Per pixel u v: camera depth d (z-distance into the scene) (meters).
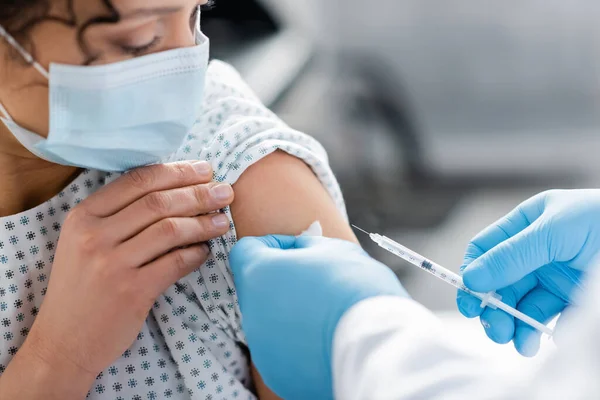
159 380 0.91
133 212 0.83
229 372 0.91
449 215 2.85
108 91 0.75
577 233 0.83
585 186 3.11
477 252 0.94
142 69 0.75
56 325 0.83
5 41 0.72
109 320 0.82
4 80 0.74
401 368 0.56
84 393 0.85
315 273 0.72
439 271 0.88
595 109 3.09
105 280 0.81
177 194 0.84
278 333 0.72
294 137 0.98
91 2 0.70
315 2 2.72
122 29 0.72
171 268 0.83
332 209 0.93
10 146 0.85
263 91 1.98
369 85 2.98
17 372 0.84
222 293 0.90
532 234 0.83
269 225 0.89
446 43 3.04
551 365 0.53
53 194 0.92
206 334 0.90
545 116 3.12
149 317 0.91
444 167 3.12
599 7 2.94
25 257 0.90
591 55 3.02
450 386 0.54
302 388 0.71
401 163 2.97
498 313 0.87
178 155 0.95
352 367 0.59
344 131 2.67
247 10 2.19
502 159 3.13
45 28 0.71
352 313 0.65
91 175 0.92
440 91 3.11
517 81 3.08
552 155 3.12
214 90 1.05
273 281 0.74
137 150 0.82
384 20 2.98
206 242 0.90
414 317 0.62
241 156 0.93
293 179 0.93
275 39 2.19
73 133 0.77
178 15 0.75
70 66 0.73
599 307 0.53
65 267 0.83
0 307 0.89
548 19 3.00
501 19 3.01
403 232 2.73
